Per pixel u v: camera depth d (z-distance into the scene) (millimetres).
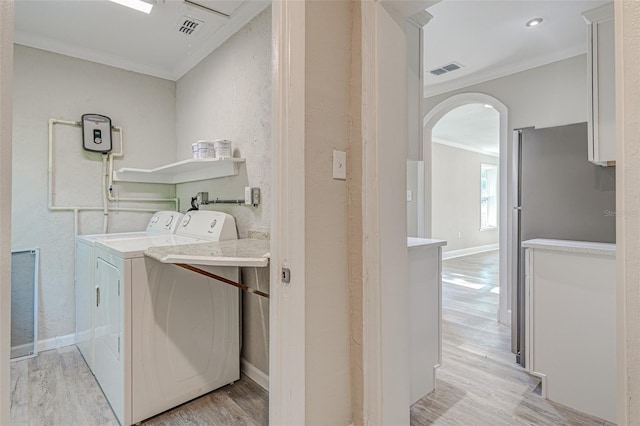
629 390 817
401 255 1462
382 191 1390
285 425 1260
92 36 2502
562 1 2164
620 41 834
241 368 2188
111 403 1798
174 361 1812
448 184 6871
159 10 2172
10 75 769
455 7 2227
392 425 1407
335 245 1414
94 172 2785
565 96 2805
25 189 2492
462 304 3621
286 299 1263
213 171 2482
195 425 1681
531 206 2318
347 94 1465
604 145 1970
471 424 1646
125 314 1657
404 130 1484
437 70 3180
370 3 1397
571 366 1782
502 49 2791
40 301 2533
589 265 1736
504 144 3135
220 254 1507
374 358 1386
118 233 2848
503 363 2281
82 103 2725
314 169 1341
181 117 3084
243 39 2236
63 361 2346
